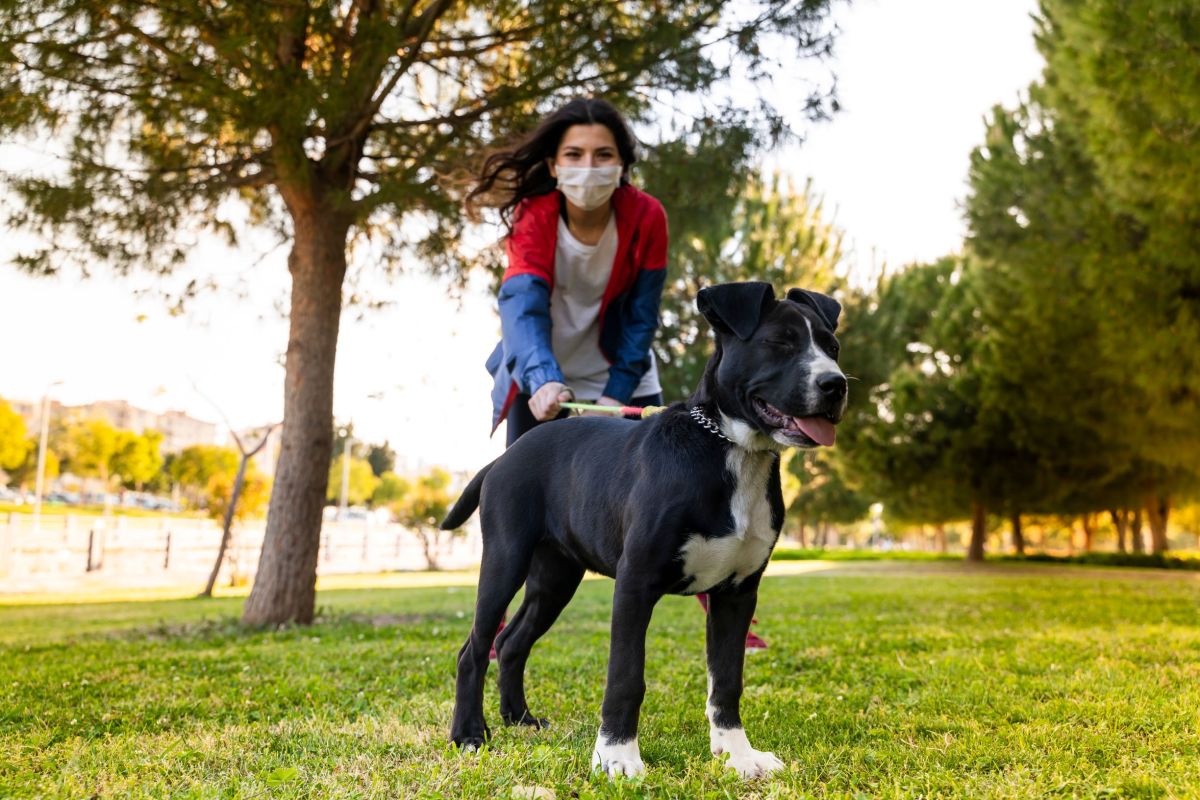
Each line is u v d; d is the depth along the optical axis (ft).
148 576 83.97
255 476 88.63
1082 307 43.16
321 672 16.92
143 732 11.68
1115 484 85.20
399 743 10.68
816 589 43.14
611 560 10.07
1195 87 27.81
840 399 8.83
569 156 13.55
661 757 9.84
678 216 28.63
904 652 18.54
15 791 8.66
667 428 9.71
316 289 29.22
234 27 23.53
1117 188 36.01
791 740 10.85
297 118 23.50
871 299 74.74
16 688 15.34
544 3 25.26
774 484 9.68
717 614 10.04
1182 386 41.63
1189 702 12.16
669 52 25.67
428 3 29.14
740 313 9.37
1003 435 77.61
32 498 202.59
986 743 10.25
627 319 14.92
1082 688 13.56
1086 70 31.89
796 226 64.03
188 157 28.81
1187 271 36.50
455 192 26.86
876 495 87.25
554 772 9.12
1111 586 44.68
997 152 51.29
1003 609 30.27
